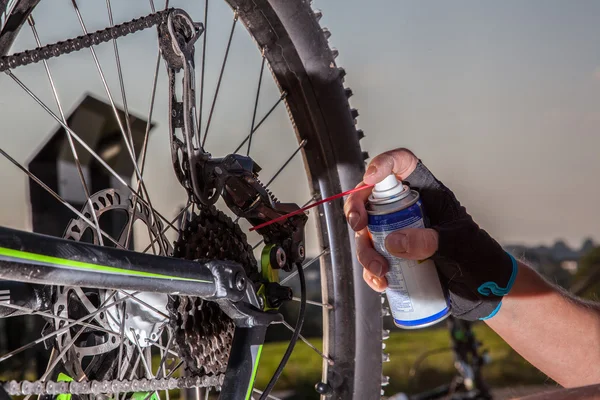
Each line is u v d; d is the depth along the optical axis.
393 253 1.07
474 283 1.16
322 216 1.52
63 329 1.00
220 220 1.15
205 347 1.11
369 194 1.21
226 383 1.06
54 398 1.06
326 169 1.52
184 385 1.10
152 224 1.22
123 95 1.21
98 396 1.11
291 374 4.48
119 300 1.05
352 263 1.52
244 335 1.09
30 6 1.02
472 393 3.06
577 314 1.33
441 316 1.16
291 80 1.48
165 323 1.13
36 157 1.91
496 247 1.16
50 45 1.01
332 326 1.53
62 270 0.79
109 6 1.19
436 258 1.12
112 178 2.03
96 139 1.99
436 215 1.18
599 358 1.30
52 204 1.90
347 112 1.51
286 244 1.25
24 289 1.00
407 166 1.21
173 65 1.12
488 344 5.43
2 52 1.04
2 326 2.42
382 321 1.55
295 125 1.52
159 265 0.91
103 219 1.69
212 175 1.12
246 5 1.39
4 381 0.91
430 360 5.26
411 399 3.19
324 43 1.48
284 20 1.43
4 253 0.73
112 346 1.11
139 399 1.17
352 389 1.52
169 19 1.08
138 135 2.08
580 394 0.61
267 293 1.19
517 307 1.30
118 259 0.85
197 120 1.21
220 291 1.01
